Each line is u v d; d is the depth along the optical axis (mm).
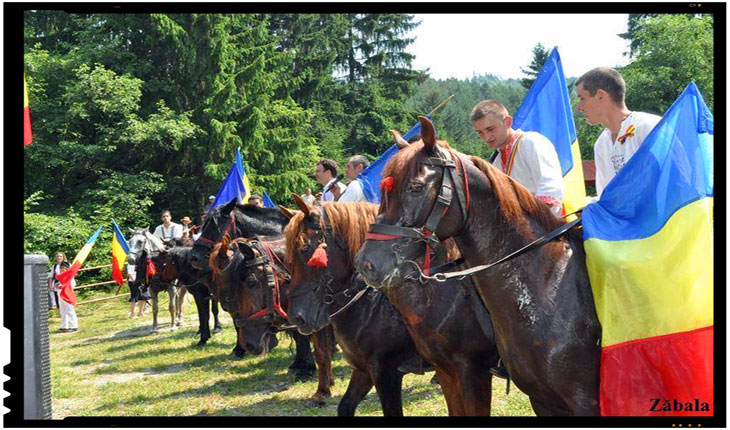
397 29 30250
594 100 3408
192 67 21125
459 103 68312
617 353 2465
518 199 2742
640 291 2477
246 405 5910
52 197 20469
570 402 2588
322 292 3799
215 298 7613
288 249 3891
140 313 14227
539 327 2596
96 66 19953
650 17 17781
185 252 9633
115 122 20609
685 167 2521
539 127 4715
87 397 6590
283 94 24641
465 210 2588
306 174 24250
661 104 17406
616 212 2684
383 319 3770
